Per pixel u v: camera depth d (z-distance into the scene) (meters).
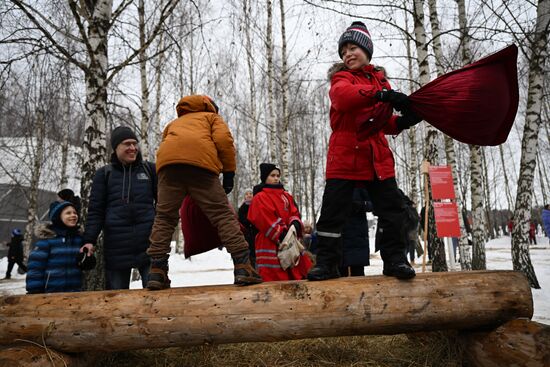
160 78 12.88
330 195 2.75
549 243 21.06
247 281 2.69
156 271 2.71
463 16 8.16
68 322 2.57
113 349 2.60
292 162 24.66
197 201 2.81
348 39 2.86
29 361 2.36
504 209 39.62
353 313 2.52
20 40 4.40
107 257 3.33
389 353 3.14
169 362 3.07
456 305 2.55
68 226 3.38
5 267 14.88
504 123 2.66
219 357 3.14
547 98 23.05
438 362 2.94
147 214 3.43
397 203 2.73
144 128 10.44
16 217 19.12
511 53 2.58
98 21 4.48
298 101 18.28
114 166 3.49
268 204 3.96
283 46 11.80
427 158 6.96
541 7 6.61
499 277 2.64
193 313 2.52
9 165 13.87
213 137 2.82
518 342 2.41
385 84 2.94
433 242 6.74
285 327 2.52
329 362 2.97
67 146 11.41
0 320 2.62
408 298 2.55
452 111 2.59
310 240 6.72
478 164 8.09
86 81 4.50
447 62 7.93
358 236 4.23
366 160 2.74
